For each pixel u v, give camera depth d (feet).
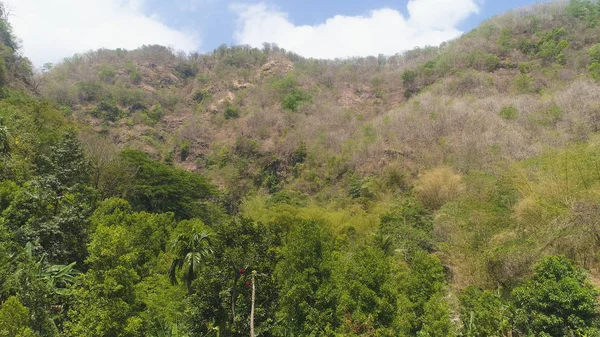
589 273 39.58
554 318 31.42
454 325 38.91
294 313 42.24
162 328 46.26
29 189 53.21
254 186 172.96
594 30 178.81
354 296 41.19
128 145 197.88
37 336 31.50
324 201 131.23
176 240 53.21
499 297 39.24
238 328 37.99
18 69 152.46
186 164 203.62
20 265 37.65
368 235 76.38
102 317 38.01
